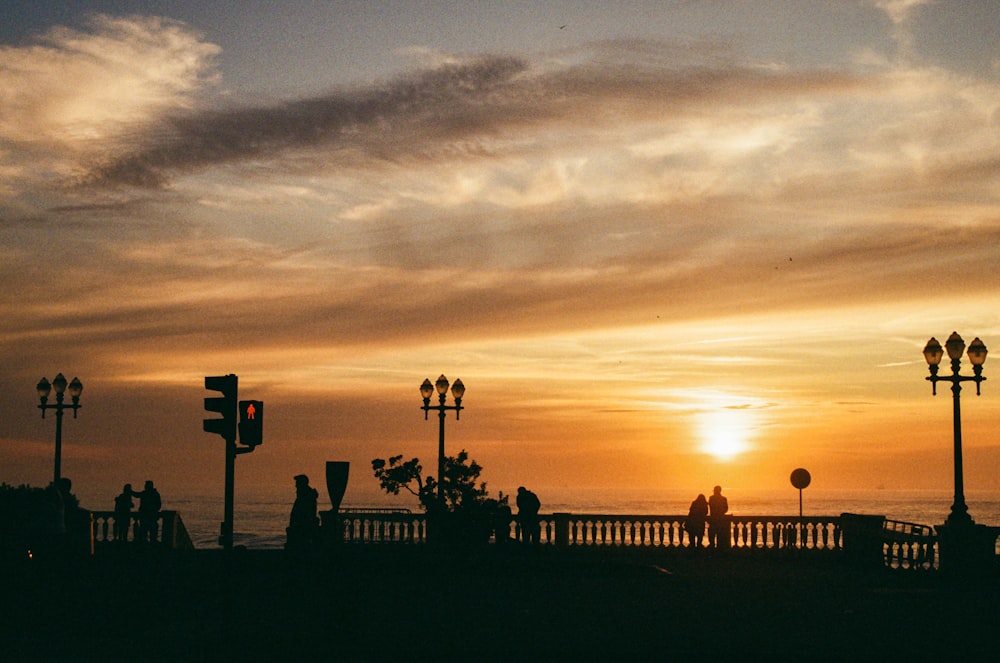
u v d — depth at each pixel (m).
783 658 14.66
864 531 31.78
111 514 32.62
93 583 22.62
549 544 33.59
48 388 32.38
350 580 20.33
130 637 16.00
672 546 33.50
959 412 26.94
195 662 14.06
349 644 15.57
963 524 26.86
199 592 21.92
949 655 15.02
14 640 15.67
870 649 15.48
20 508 26.48
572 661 14.45
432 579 25.52
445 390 31.58
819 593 23.09
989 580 26.17
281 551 30.94
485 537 30.58
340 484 25.25
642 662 14.38
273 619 18.17
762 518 33.31
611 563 28.44
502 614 19.11
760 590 23.58
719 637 16.50
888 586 24.78
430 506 30.88
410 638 16.22
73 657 14.25
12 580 21.48
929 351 27.34
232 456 15.34
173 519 32.78
